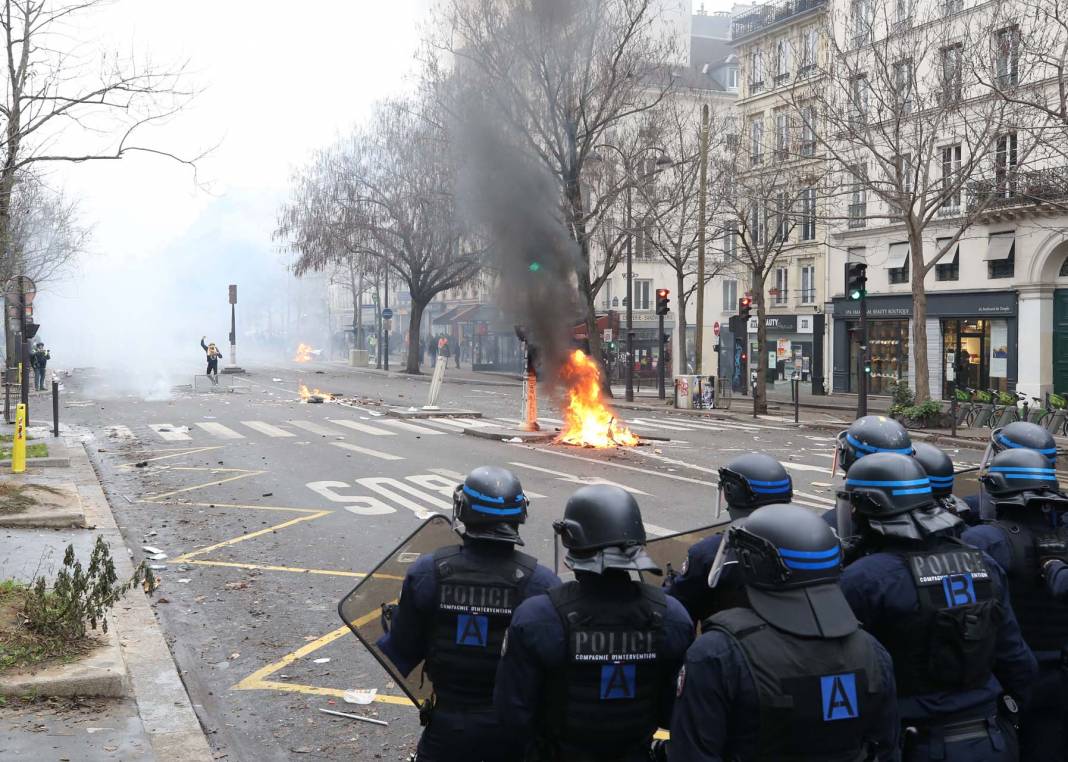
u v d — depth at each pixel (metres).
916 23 29.11
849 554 3.33
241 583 8.23
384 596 3.92
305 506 11.96
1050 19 24.22
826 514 4.19
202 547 9.65
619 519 2.82
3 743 4.61
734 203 30.97
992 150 23.92
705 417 27.00
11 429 19.86
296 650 6.55
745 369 38.16
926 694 3.04
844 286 37.81
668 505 11.93
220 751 4.97
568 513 2.90
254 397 31.97
